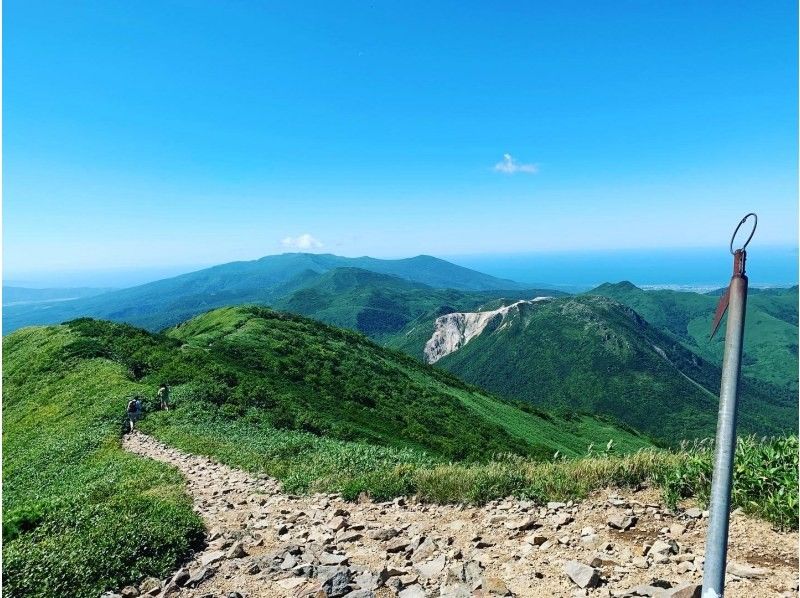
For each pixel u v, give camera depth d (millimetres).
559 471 10656
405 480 11367
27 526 11336
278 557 7832
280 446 20062
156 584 7309
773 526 7062
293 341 54562
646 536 7367
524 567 6578
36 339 53281
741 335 3277
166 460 19859
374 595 6207
